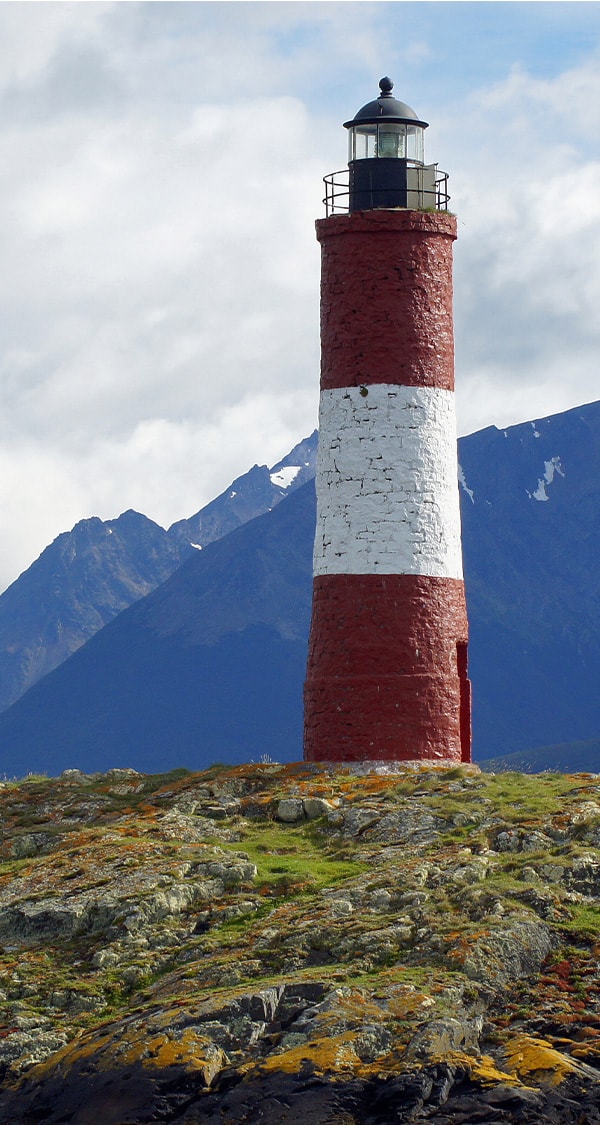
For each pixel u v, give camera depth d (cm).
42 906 6088
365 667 7750
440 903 5697
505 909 5597
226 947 5678
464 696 8075
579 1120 4625
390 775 7419
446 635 7856
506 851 6197
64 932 5991
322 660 7869
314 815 6956
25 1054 5288
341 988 5159
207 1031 5062
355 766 7706
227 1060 4981
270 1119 4734
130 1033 5141
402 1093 4719
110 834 6850
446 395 7988
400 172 8125
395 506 7812
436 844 6356
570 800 6638
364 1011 5059
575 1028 5003
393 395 7838
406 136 8231
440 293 7988
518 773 7381
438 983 5178
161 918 5984
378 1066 4841
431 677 7775
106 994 5581
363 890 5909
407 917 5638
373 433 7838
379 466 7825
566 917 5584
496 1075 4766
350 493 7856
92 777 7975
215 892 6141
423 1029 4922
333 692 7800
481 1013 5116
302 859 6450
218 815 7106
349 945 5509
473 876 5912
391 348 7856
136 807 7300
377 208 8031
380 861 6269
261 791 7312
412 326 7888
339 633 7812
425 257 7938
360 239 7900
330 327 7981
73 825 7138
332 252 7981
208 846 6550
